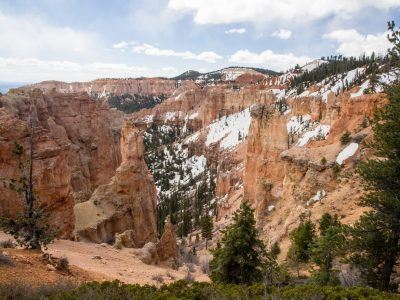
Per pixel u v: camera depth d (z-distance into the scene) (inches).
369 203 847.7
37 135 1413.6
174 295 556.7
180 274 1268.5
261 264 881.5
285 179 2536.9
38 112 3319.4
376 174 828.0
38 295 493.4
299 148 2586.1
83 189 3115.2
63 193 1449.3
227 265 883.4
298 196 2290.8
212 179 5984.3
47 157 1397.6
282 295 577.9
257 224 2598.4
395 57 849.5
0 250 714.8
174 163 7746.1
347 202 1836.9
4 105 2738.7
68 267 776.9
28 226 872.9
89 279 766.5
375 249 821.9
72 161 3134.8
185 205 4992.6
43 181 1354.6
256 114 3238.2
